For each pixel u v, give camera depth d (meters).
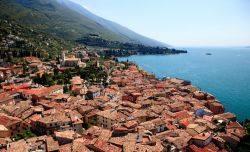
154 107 151.50
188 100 177.25
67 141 94.25
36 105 137.25
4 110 127.94
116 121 121.75
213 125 124.50
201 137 104.62
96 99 158.12
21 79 197.12
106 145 91.94
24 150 83.12
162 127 121.25
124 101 168.25
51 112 119.69
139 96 179.50
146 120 134.00
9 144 88.38
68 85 192.25
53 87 168.62
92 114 129.25
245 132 120.56
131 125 109.81
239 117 172.25
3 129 99.25
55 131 103.38
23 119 114.38
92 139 97.12
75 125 111.81
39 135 107.00
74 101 149.38
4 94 150.75
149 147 92.50
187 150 101.56
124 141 96.62
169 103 164.38
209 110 164.75
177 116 138.75
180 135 109.62
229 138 111.00
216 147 104.44
